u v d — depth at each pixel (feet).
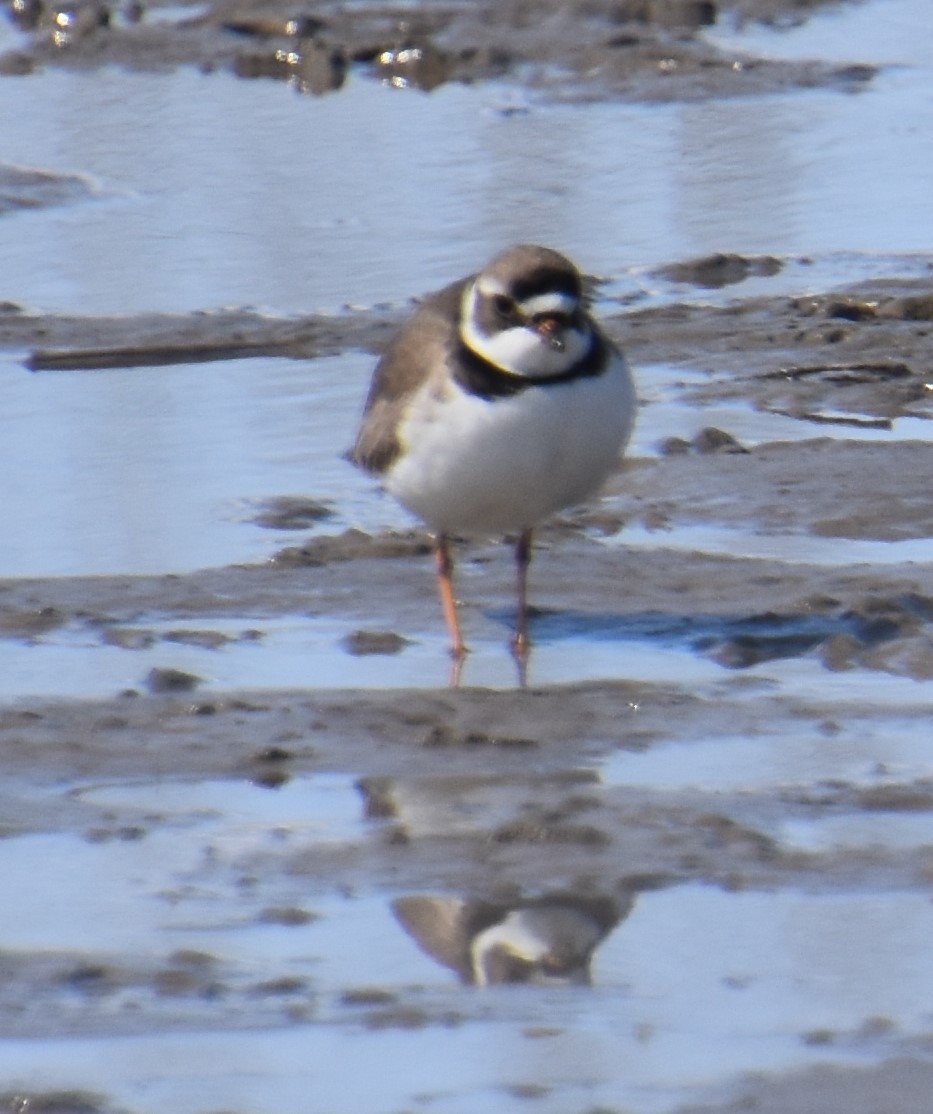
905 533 43.78
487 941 27.30
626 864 29.45
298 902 28.63
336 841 30.58
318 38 91.25
